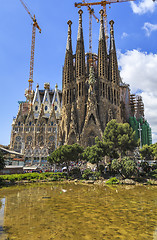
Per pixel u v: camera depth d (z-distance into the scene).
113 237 12.28
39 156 105.56
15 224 14.78
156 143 61.94
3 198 25.98
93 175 51.59
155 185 41.94
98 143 58.88
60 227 14.16
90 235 12.63
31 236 12.38
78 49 123.06
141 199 25.33
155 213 18.27
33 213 18.03
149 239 11.95
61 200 24.56
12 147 119.69
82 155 60.25
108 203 22.73
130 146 62.22
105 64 122.12
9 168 58.09
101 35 126.25
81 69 118.75
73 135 106.50
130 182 43.94
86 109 114.19
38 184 44.66
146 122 135.62
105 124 107.88
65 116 115.56
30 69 162.62
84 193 30.47
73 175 57.69
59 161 56.97
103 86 117.25
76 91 117.12
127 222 15.44
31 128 123.12
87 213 18.14
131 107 147.62
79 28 127.75
